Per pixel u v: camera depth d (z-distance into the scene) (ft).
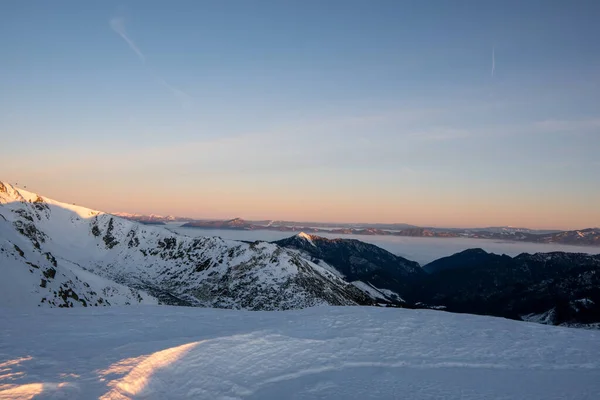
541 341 75.31
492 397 49.01
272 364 58.95
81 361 51.98
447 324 87.35
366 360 62.49
